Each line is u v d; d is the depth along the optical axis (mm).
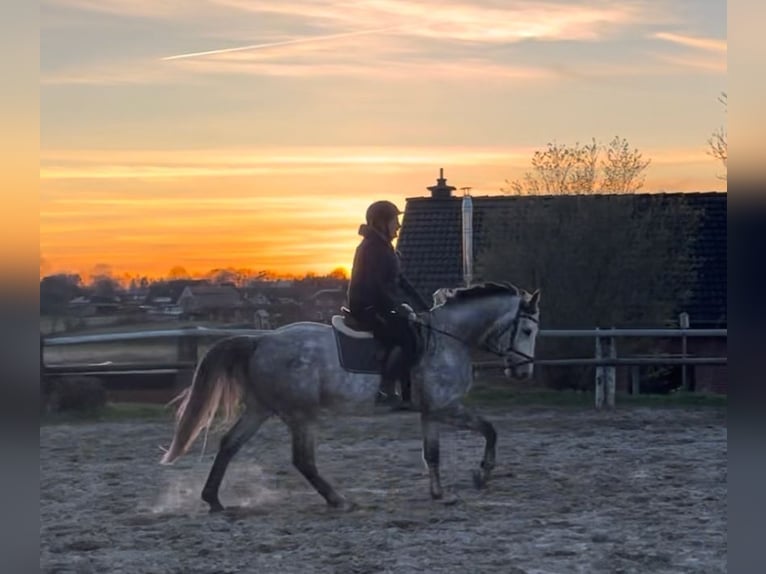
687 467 11531
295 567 7621
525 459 12117
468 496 10031
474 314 9641
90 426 15141
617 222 19453
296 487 10797
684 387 20922
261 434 14734
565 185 21016
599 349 16391
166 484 11062
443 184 27047
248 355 9312
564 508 9445
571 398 17250
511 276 19594
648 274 19594
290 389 9141
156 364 15766
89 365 15742
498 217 19953
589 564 7625
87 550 8242
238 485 10938
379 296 9203
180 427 9266
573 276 19438
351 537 8453
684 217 21000
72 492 10617
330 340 9281
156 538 8555
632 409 16406
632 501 9758
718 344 21328
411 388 9523
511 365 9781
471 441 13586
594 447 12969
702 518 9023
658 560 7715
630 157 21047
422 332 9516
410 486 10602
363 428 14844
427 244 25906
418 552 7969
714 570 7457
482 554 7906
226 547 8211
